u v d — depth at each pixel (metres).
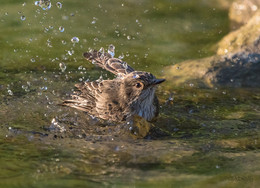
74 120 11.53
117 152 9.59
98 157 9.32
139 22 19.44
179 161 9.16
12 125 10.98
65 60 15.74
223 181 8.21
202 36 18.64
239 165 9.00
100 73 15.02
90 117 11.77
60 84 13.95
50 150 9.62
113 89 12.09
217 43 17.88
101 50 14.15
